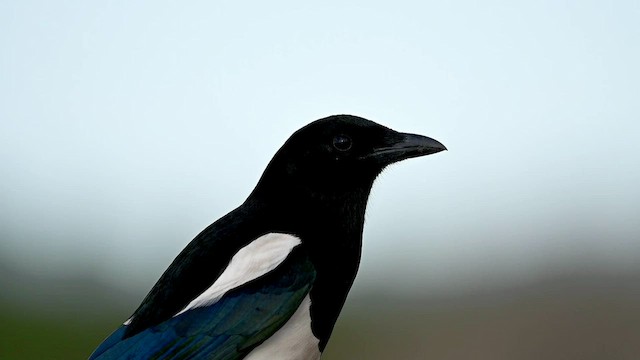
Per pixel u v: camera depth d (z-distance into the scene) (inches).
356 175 162.7
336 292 162.2
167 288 161.6
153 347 161.0
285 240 161.9
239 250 161.8
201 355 161.0
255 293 161.5
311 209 162.4
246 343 161.3
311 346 161.9
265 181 162.9
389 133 163.2
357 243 162.7
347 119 163.0
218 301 161.3
